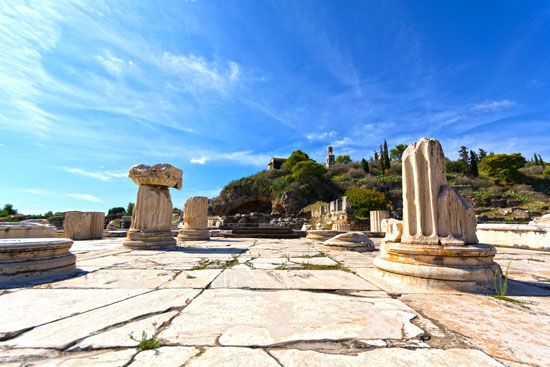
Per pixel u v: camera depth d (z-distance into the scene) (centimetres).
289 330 204
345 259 582
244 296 293
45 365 153
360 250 752
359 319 228
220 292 308
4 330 201
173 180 810
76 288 323
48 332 198
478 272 327
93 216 1244
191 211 1184
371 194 3188
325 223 2222
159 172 782
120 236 1389
